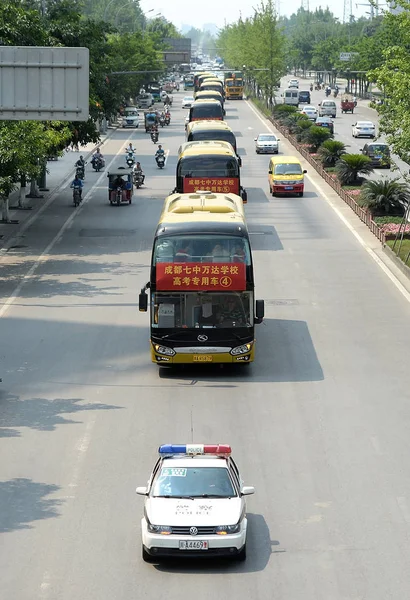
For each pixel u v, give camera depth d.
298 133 109.75
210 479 20.20
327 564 19.58
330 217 65.75
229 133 78.00
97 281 46.75
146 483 23.75
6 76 34.38
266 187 80.81
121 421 28.34
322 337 37.41
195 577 19.03
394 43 94.81
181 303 32.41
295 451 26.03
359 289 45.16
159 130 127.81
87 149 105.25
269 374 33.03
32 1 68.94
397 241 54.94
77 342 36.62
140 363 34.19
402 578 18.98
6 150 50.06
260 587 18.61
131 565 19.53
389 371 33.22
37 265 50.41
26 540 20.66
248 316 32.53
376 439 26.95
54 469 24.69
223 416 28.78
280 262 51.16
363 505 22.55
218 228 32.47
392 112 50.06
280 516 21.94
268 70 159.38
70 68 34.31
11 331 38.06
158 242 32.41
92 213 67.12
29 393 30.88
